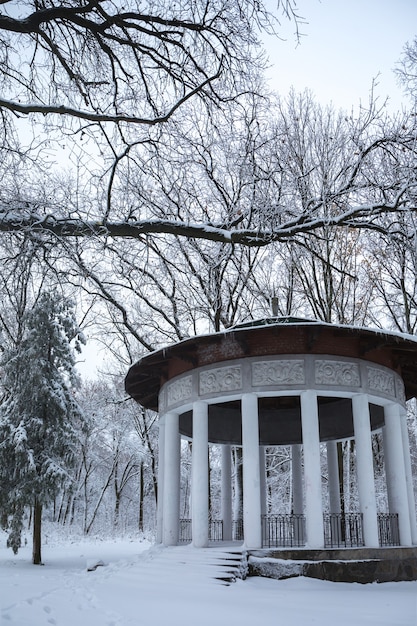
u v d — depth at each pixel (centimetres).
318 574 1364
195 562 1356
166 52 1048
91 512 4950
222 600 1072
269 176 1355
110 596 1070
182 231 984
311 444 1472
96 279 1120
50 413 2066
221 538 2030
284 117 2361
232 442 2080
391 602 1102
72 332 2162
